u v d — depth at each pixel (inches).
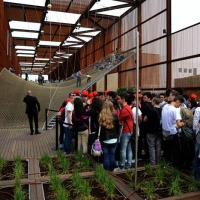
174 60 579.2
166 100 205.0
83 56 1318.9
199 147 131.3
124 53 733.9
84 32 1051.9
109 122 142.9
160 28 641.6
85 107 176.7
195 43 508.7
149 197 110.7
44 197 109.7
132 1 741.3
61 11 794.8
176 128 152.5
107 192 115.4
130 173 138.5
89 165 162.6
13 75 535.2
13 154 205.2
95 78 638.5
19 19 855.1
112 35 955.3
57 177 122.3
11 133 314.8
